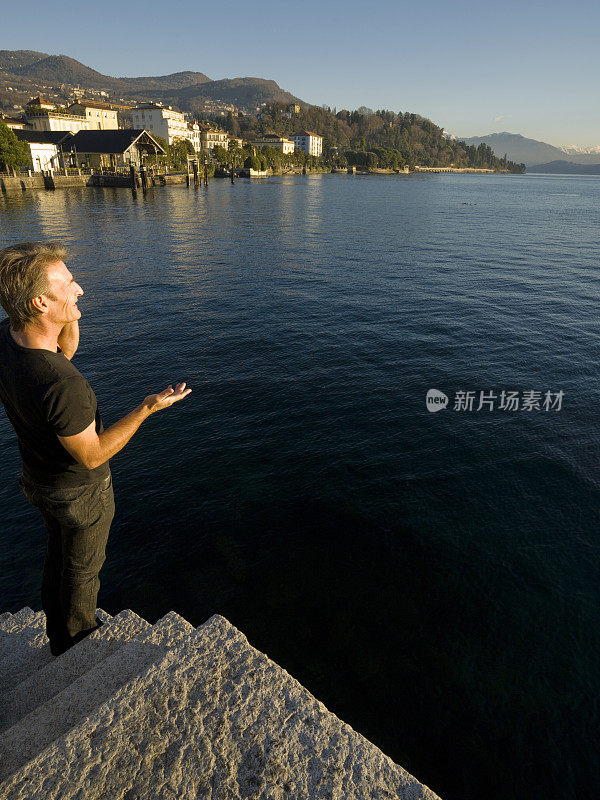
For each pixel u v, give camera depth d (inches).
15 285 64.9
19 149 2866.6
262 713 72.7
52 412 66.3
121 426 73.7
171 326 752.3
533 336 722.8
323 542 325.7
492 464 407.8
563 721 224.1
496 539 328.8
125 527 337.4
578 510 355.9
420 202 3474.4
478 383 562.9
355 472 396.5
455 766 207.9
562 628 268.4
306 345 681.0
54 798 61.4
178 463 406.6
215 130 6943.9
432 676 243.6
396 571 304.0
